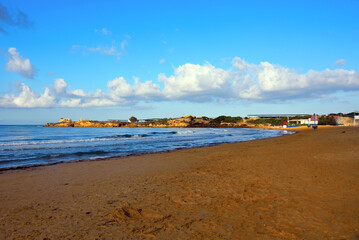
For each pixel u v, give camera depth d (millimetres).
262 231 3463
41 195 5766
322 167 8328
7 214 4395
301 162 9602
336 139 21234
